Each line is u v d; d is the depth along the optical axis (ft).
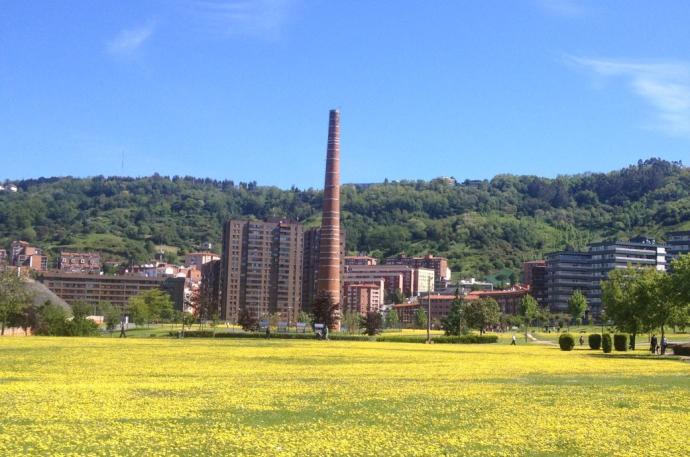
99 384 135.33
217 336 506.07
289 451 74.18
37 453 70.69
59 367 175.63
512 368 205.05
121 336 462.19
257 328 603.67
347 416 99.55
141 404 106.52
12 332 473.67
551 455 75.51
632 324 344.69
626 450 78.43
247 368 187.01
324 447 76.48
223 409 103.14
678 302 310.04
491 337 477.77
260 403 111.04
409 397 123.54
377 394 127.34
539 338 571.28
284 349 304.91
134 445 76.02
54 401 107.55
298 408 106.42
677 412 109.40
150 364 193.67
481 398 124.16
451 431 88.63
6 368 168.66
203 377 156.56
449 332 562.25
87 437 79.66
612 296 364.99
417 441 81.56
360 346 363.35
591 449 78.89
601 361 250.98
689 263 304.91
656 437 86.38
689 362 251.60
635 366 223.71
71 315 639.76
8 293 442.91
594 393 135.85
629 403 120.16
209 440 79.36
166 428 86.58
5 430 82.38
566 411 108.17
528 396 128.67
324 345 364.99
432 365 213.05
